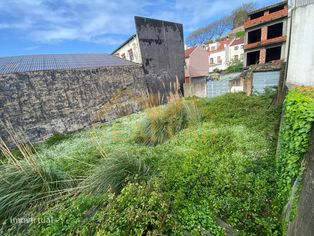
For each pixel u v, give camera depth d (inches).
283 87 200.2
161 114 180.7
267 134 140.2
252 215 66.5
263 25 537.6
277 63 408.2
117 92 331.6
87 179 96.1
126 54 473.1
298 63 210.2
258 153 112.8
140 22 385.4
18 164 98.0
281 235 58.5
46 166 105.5
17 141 142.4
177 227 61.1
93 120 296.2
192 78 688.4
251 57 612.7
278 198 70.0
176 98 200.2
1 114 212.4
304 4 199.3
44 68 265.9
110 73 323.0
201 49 748.6
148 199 65.8
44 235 62.4
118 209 63.1
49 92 251.3
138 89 374.3
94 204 76.5
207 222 65.9
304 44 201.8
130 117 297.3
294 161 60.2
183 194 79.7
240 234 61.0
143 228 56.4
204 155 117.0
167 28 448.5
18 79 225.3
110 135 199.9
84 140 202.5
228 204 72.0
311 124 54.2
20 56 344.8
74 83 276.4
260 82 420.8
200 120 191.3
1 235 71.0
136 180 86.5
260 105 207.3
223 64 1034.7
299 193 51.9
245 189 79.8
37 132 240.5
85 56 398.9
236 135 145.4
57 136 235.5
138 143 168.1
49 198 89.2
